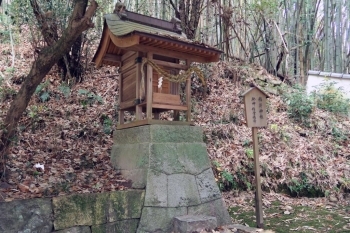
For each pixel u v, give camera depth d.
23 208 2.88
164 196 3.63
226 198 5.26
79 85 6.78
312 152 6.31
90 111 6.04
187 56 4.08
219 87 7.81
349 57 11.45
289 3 10.07
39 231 2.90
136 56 3.92
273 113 7.36
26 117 5.39
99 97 6.38
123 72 4.42
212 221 3.60
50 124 5.42
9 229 2.77
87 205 3.19
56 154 4.56
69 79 6.77
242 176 5.66
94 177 3.89
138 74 3.91
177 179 3.78
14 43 7.96
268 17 9.27
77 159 4.49
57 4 6.32
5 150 3.46
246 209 4.86
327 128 7.09
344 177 5.90
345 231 3.91
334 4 10.34
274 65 9.55
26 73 6.62
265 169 5.80
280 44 9.66
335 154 6.45
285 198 5.48
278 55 9.58
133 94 4.13
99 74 7.30
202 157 4.11
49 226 2.96
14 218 2.82
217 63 8.47
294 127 6.98
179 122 4.02
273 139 6.46
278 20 9.91
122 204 3.40
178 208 3.69
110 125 5.72
